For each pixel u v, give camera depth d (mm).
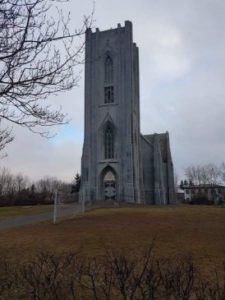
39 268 9180
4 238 19469
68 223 26672
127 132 69125
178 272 6672
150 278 6203
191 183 130750
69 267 9820
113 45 73000
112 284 7828
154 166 76000
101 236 19328
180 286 6008
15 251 15203
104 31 73750
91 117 71938
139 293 7035
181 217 29578
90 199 67875
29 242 17828
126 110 70125
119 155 68688
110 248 15617
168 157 81312
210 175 149125
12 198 72688
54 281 7336
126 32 72688
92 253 14297
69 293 7809
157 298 6293
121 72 71812
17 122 7832
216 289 6711
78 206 50219
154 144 77000
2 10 6836
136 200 67312
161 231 21312
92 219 28812
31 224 27125
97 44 73688
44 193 82812
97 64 73062
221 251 15562
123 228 22656
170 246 16469
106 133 70875
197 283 9789
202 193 115125
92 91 72625
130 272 6930
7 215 36406
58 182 141500
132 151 68625
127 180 67062
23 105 8258
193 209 38812
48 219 30703
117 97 71188
